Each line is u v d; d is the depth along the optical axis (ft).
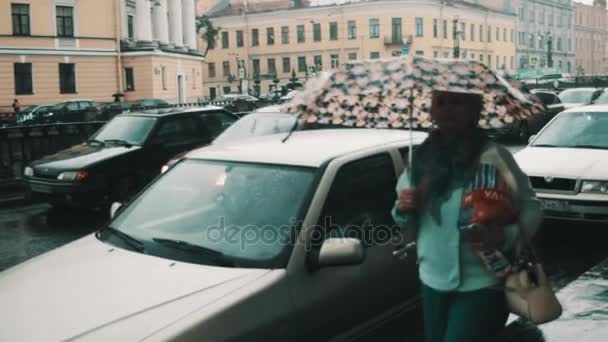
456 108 9.34
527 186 9.47
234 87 268.00
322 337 11.71
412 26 234.99
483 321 9.54
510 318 17.16
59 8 149.59
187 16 204.03
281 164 13.50
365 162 13.79
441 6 243.40
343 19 242.99
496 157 9.24
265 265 11.39
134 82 163.43
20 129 42.27
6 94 142.31
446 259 9.54
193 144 37.63
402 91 10.07
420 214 9.88
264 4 264.93
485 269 9.46
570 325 16.63
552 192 25.54
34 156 43.27
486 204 8.98
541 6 327.47
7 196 39.55
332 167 13.03
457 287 9.53
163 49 172.55
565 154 27.35
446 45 249.14
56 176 33.09
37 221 32.96
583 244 25.05
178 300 10.44
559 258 23.31
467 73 9.52
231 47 266.98
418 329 14.64
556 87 153.28
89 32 153.79
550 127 30.45
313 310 11.39
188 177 14.39
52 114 104.17
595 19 404.98
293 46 254.06
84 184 32.86
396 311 13.65
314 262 11.55
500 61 292.20
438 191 9.46
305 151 13.89
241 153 14.48
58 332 9.86
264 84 260.42
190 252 12.16
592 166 25.64
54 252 13.43
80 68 153.28
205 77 273.33
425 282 9.87
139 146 35.32
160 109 39.37
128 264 11.99
